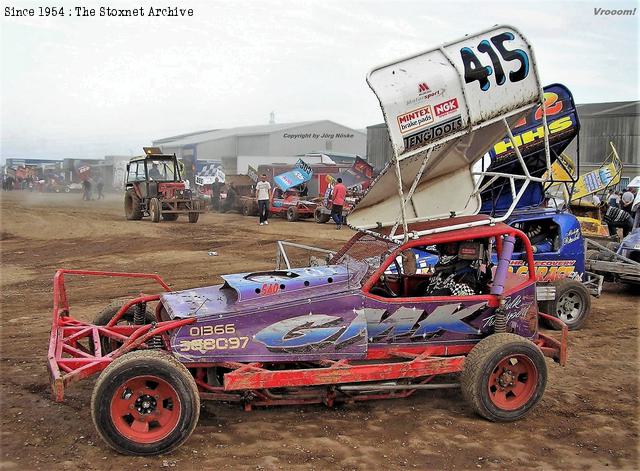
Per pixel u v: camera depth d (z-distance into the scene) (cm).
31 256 1509
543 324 888
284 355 514
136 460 448
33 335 777
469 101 565
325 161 4616
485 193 945
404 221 556
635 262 1089
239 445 479
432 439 503
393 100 540
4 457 445
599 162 3400
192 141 6581
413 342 562
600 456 482
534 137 915
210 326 499
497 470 455
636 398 609
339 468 446
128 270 1309
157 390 466
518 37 588
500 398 546
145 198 2444
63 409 536
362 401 582
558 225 899
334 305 529
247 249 1656
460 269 602
